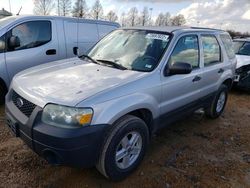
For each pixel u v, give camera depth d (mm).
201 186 3145
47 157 2668
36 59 5812
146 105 3156
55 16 6297
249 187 3230
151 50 3650
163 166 3496
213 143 4340
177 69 3389
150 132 3490
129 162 3145
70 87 2836
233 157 3928
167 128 4785
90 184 3023
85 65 3648
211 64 4691
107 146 2768
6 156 3443
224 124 5270
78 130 2521
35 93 2799
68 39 6492
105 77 3113
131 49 3805
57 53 6246
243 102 7121
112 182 3080
